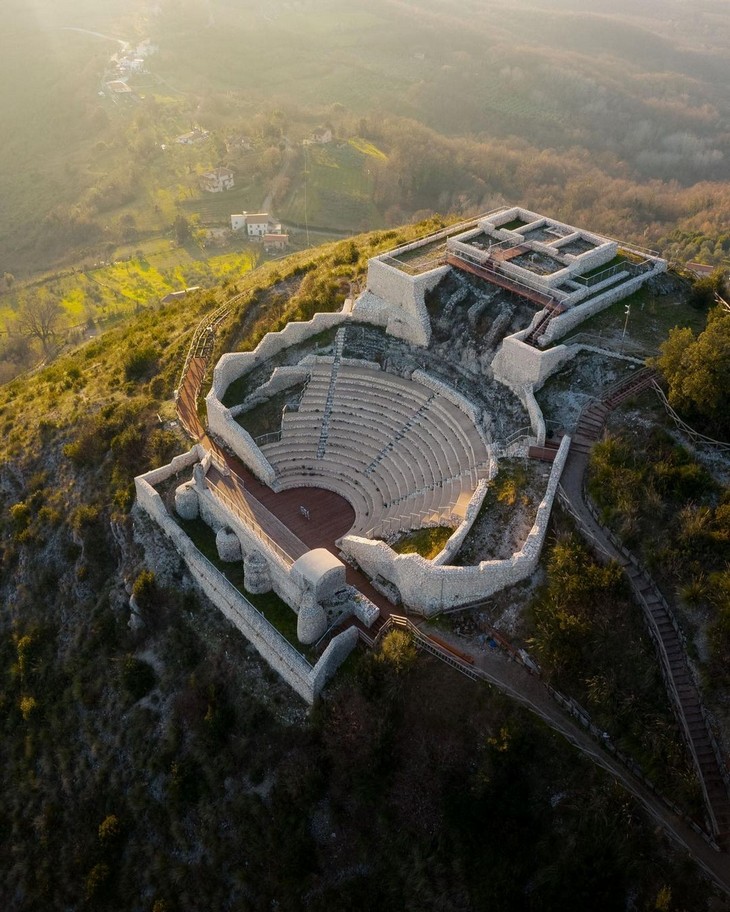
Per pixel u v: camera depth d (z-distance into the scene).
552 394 48.56
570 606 37.66
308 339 59.69
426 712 37.06
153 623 47.44
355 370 56.44
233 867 37.84
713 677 34.97
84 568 51.41
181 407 57.75
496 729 35.66
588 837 32.31
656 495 40.16
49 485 57.56
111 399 61.38
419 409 52.88
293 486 51.47
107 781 43.28
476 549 42.03
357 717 37.50
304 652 40.69
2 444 62.84
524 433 47.47
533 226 60.91
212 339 64.62
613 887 31.47
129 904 39.50
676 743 33.75
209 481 51.09
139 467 54.19
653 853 32.00
